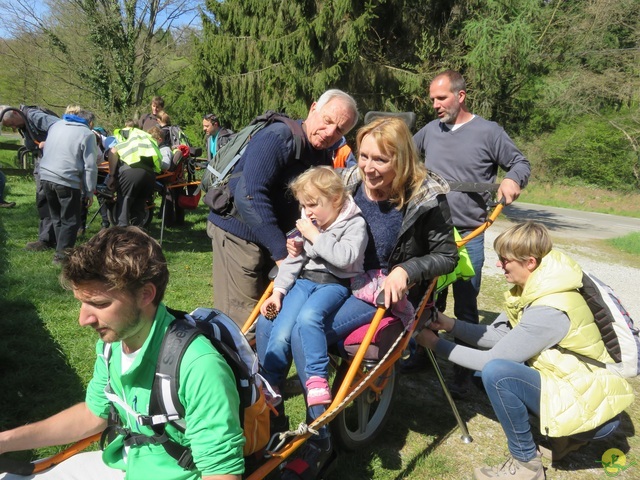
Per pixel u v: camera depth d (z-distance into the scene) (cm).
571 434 286
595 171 2802
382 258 279
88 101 2020
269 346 267
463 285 404
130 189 681
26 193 1142
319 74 1219
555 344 294
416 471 314
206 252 785
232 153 325
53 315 487
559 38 1546
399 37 1334
